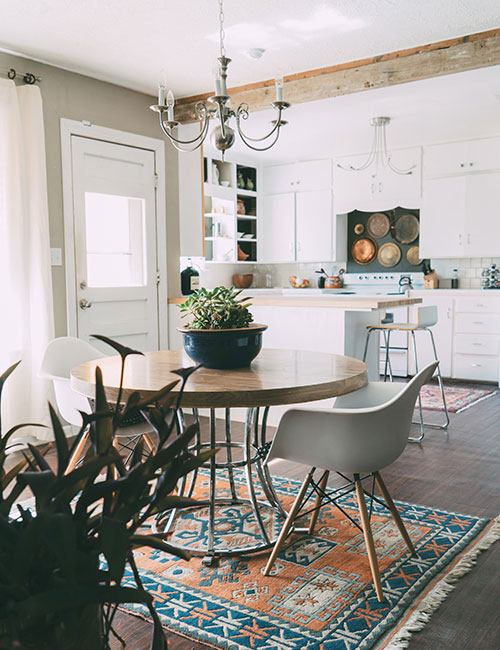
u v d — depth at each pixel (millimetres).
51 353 2984
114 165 4473
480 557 2303
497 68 3779
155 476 913
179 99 4867
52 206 4039
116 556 746
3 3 3096
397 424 1984
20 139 3703
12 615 683
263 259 7691
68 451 860
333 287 7309
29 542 703
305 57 3910
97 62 3980
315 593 2041
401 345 6539
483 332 6086
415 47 3729
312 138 6148
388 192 6738
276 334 4242
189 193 5219
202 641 1779
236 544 2420
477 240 6277
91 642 852
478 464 3484
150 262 4816
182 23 3355
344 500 2914
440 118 5348
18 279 3725
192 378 2186
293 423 1991
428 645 1738
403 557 2299
